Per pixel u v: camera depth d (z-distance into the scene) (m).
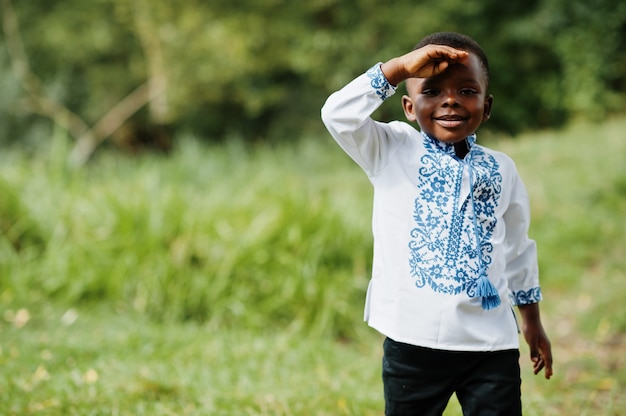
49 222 6.00
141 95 13.91
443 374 2.25
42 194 6.38
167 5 12.34
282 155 12.02
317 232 5.89
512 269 2.44
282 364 4.27
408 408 2.31
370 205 7.21
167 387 3.58
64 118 13.55
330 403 3.48
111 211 6.00
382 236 2.29
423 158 2.27
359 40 12.62
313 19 12.96
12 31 13.36
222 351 4.39
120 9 12.52
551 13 13.52
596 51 13.52
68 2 13.55
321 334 5.25
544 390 3.99
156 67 12.91
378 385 3.98
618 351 4.73
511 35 13.68
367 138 2.27
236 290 5.48
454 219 2.22
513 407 2.24
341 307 5.39
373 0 12.62
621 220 7.25
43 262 5.67
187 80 12.70
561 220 7.34
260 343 4.65
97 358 4.10
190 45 12.31
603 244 6.80
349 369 4.25
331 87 12.97
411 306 2.22
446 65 2.12
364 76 2.22
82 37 13.43
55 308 5.27
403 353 2.26
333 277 5.62
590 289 5.98
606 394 3.88
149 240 5.70
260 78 13.55
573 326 5.34
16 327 4.76
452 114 2.19
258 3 12.59
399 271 2.24
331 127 2.26
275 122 14.03
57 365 3.91
